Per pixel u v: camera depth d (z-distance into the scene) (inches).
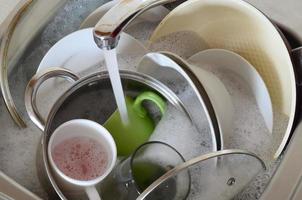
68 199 29.7
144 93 32.2
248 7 33.8
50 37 35.5
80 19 36.9
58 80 34.3
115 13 29.1
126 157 31.4
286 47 32.9
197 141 32.7
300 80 33.7
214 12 35.4
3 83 31.4
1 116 33.2
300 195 28.5
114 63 30.1
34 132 33.3
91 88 31.9
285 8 34.0
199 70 31.1
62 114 31.4
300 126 31.9
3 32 31.6
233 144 33.4
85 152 30.5
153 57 31.7
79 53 34.5
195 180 29.2
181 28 36.3
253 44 35.3
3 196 26.9
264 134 33.8
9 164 32.4
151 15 37.3
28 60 34.2
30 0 32.0
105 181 29.8
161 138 33.0
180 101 32.0
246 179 31.0
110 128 32.4
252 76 33.5
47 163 29.2
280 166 29.7
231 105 32.4
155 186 26.7
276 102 34.6
